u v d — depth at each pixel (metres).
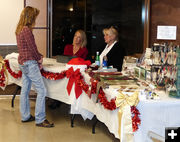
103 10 6.87
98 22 6.91
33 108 5.43
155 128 2.53
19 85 5.13
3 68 5.25
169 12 5.00
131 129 2.54
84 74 3.97
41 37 6.35
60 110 5.35
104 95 3.13
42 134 4.11
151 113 2.51
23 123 4.57
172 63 2.95
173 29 4.14
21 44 4.13
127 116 2.54
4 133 4.12
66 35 6.63
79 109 4.02
